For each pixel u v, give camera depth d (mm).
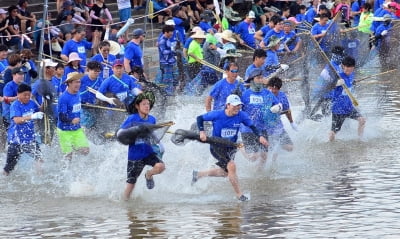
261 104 22969
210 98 23688
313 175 22516
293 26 35031
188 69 34156
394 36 37625
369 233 17516
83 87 25531
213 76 33844
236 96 20672
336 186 21328
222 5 43969
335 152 24906
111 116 24453
